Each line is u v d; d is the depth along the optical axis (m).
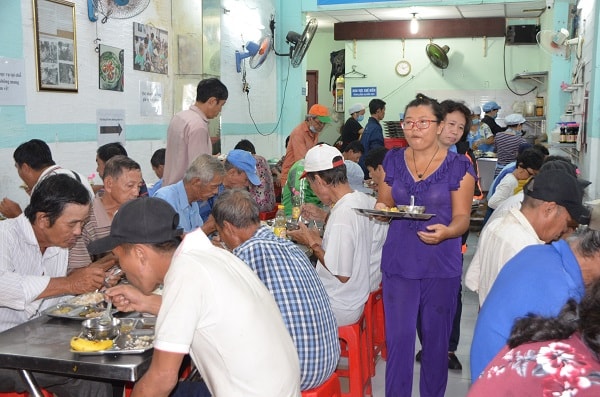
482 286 2.38
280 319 1.98
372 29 11.01
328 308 2.53
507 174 4.82
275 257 2.41
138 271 1.90
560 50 7.33
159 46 5.96
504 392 1.21
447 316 3.13
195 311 1.76
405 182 3.10
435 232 2.88
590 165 5.63
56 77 4.44
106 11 5.02
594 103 5.54
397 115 11.53
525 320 1.34
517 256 1.74
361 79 11.56
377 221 3.17
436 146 3.07
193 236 1.93
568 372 1.16
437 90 11.31
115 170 3.21
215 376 1.83
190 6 6.43
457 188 3.01
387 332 3.18
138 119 5.63
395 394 3.20
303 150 6.56
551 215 2.16
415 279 3.08
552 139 7.38
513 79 10.74
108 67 5.10
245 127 8.45
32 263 2.58
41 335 2.24
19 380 2.40
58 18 4.44
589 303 1.25
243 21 8.13
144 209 1.90
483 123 9.88
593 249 1.64
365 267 3.29
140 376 1.99
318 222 4.45
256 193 5.46
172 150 4.34
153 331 2.29
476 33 10.66
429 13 10.10
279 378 1.85
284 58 9.65
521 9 9.66
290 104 9.77
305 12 9.62
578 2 7.36
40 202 2.42
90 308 2.53
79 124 4.75
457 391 3.68
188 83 6.50
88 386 2.44
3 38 3.93
